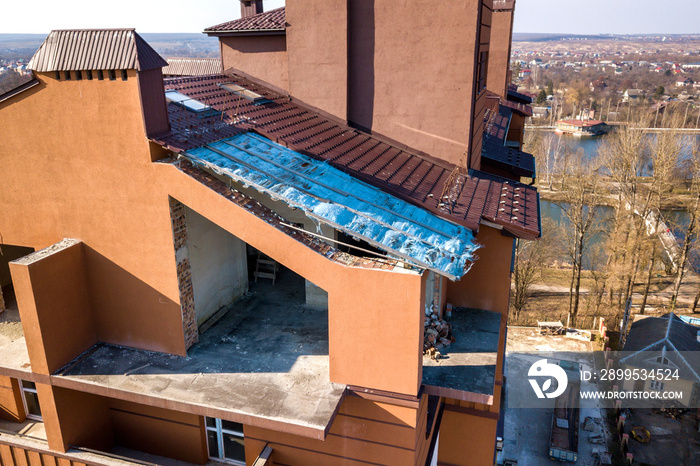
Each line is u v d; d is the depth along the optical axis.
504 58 24.30
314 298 12.57
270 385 9.35
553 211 56.97
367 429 9.50
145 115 8.90
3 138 9.91
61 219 10.13
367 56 13.12
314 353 10.45
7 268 13.49
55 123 9.51
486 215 10.99
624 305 40.38
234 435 10.70
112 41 8.87
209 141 9.93
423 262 8.48
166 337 10.32
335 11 12.89
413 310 8.37
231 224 9.03
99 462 9.90
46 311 9.39
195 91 12.93
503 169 15.75
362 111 13.65
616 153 42.41
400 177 11.51
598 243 47.00
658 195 42.00
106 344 10.76
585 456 23.81
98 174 9.59
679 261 41.56
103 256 10.15
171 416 10.80
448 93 12.68
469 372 10.16
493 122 20.47
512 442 24.45
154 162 9.17
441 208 10.60
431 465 11.66
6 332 11.39
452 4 11.97
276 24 14.45
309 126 12.76
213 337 11.08
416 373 8.70
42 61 9.12
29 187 10.12
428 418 10.98
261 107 13.05
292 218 12.07
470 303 12.95
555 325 35.00
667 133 41.75
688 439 25.38
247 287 13.28
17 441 10.65
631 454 23.59
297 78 13.91
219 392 9.15
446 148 13.16
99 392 9.41
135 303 10.28
